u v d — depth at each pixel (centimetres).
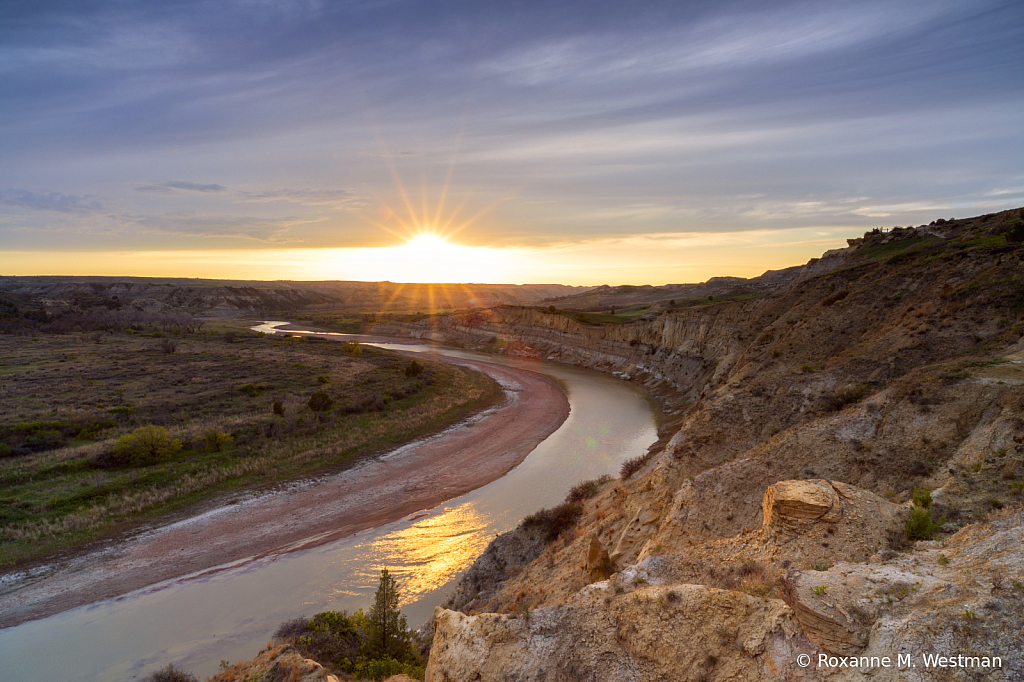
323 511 3197
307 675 1366
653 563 1148
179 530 2906
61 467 3506
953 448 1388
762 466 1612
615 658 991
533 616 1116
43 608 2236
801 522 1052
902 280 3231
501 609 1808
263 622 2150
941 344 2145
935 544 934
